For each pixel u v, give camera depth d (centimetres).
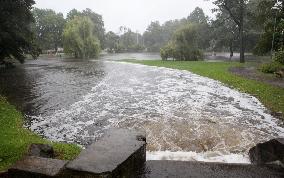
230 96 2173
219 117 1614
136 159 800
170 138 1309
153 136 1337
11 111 1731
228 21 6844
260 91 2223
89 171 673
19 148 1012
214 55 8212
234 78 2838
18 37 3612
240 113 1695
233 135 1329
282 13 3669
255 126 1454
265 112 1711
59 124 1553
